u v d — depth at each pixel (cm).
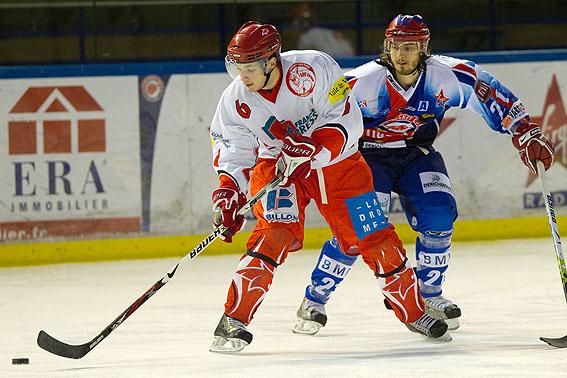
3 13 2858
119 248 2300
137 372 1118
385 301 1311
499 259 2105
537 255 2144
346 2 2927
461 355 1159
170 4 2872
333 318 1486
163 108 2308
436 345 1238
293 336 1345
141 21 2875
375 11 2944
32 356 1257
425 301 1370
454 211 1338
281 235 1209
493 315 1472
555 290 1695
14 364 1200
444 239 1343
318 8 2927
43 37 2870
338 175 1223
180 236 2319
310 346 1262
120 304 1709
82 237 2292
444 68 1336
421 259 1359
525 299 1614
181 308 1623
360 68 1356
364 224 1229
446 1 2980
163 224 2316
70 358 1162
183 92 2314
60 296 1828
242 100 1194
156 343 1316
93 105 2288
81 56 2872
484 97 1343
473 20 2994
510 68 2414
